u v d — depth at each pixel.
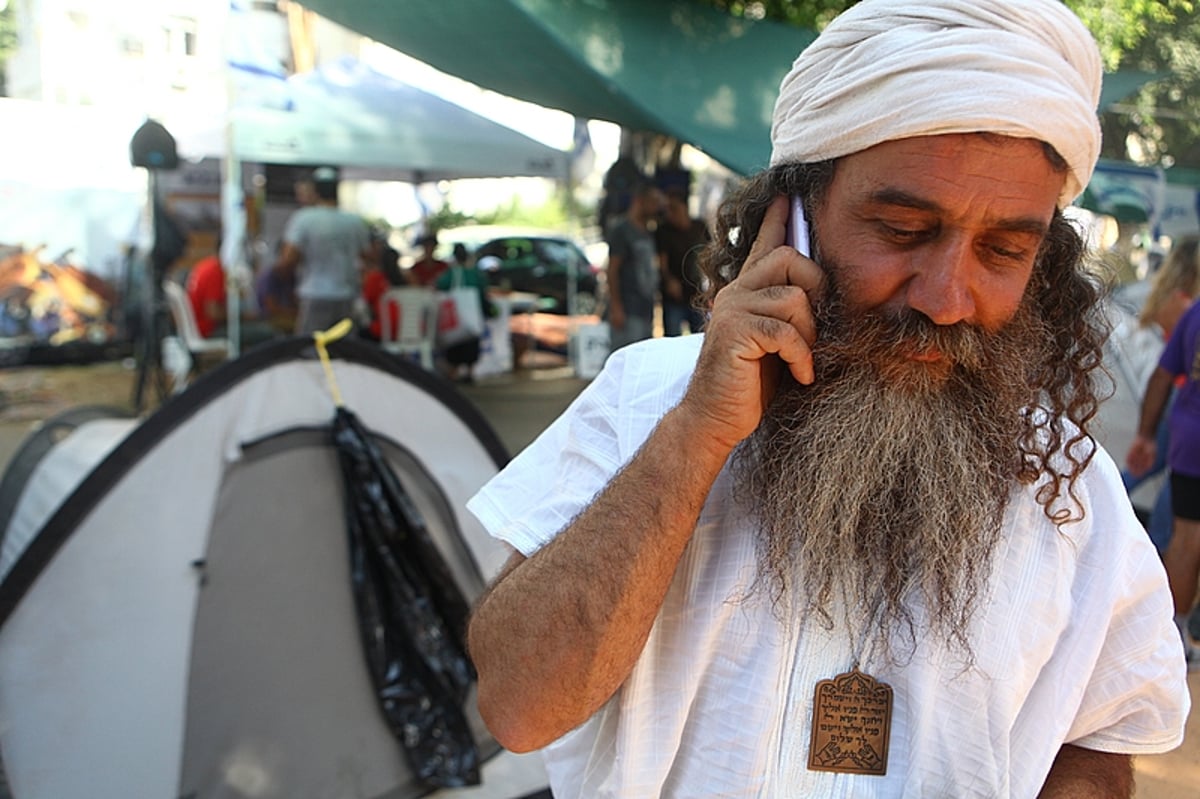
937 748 0.95
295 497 2.99
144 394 8.56
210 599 2.81
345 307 8.00
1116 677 1.00
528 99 6.50
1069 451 1.00
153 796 2.62
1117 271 1.09
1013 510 0.97
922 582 0.93
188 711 2.70
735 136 5.20
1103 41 6.13
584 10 5.13
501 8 4.94
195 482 2.86
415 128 7.86
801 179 0.99
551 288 12.03
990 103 0.83
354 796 2.81
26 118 9.94
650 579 0.90
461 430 3.43
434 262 9.59
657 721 0.97
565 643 0.90
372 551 3.05
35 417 8.02
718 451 0.91
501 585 0.98
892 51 0.86
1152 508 4.60
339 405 3.11
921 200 0.87
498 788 2.98
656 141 8.18
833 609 0.95
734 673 0.96
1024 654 0.95
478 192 24.14
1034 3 0.88
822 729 0.96
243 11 7.45
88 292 10.39
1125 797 1.05
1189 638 3.67
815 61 0.94
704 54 5.39
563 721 0.93
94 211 10.34
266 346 3.04
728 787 0.96
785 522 0.94
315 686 2.87
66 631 2.63
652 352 1.07
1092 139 0.89
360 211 13.29
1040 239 0.92
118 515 2.73
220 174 10.61
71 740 2.58
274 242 9.18
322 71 8.27
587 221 13.16
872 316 0.92
